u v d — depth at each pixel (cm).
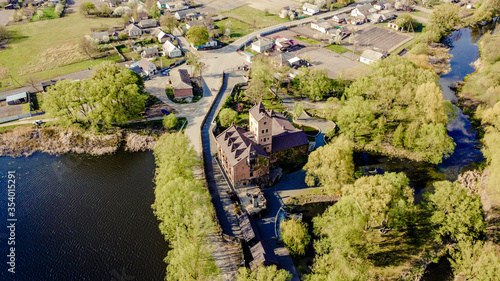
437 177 11962
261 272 7669
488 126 13225
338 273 7450
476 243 8925
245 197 10869
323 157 10512
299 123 14575
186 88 16188
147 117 14938
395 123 14500
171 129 14238
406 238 9638
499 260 7775
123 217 10475
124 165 12762
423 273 8838
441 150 12312
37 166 12631
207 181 11488
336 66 19588
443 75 18875
